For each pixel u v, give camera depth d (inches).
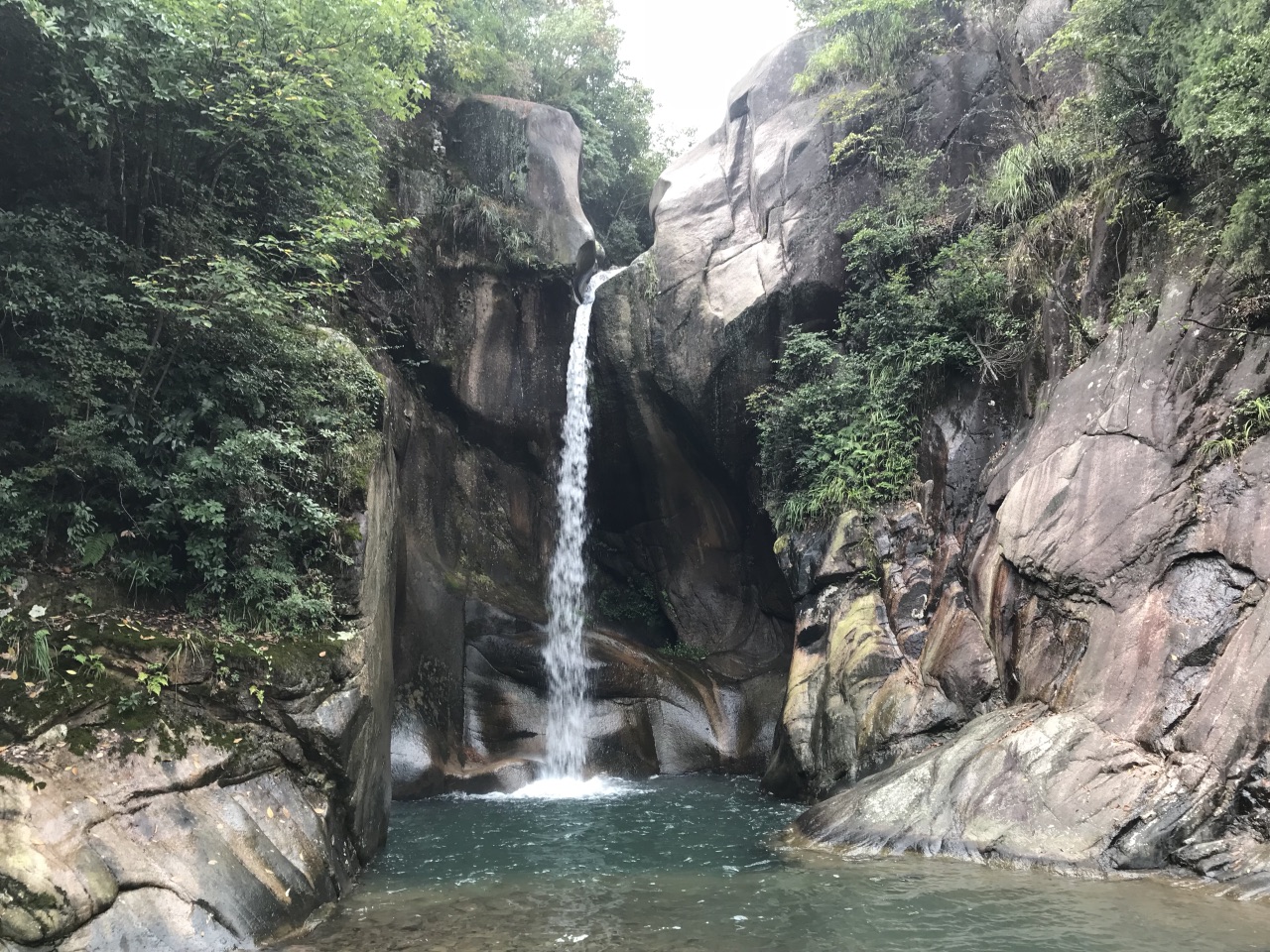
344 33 367.2
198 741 246.7
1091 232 408.5
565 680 564.7
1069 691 311.0
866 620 444.5
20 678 224.7
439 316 607.2
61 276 280.1
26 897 180.2
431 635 517.7
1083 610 322.7
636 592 702.5
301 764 275.7
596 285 725.3
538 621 586.9
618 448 675.4
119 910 194.2
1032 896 236.8
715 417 612.4
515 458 650.2
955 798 301.9
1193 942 196.7
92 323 301.7
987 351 460.8
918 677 398.0
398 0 367.9
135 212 339.3
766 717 573.3
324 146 384.5
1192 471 309.1
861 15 622.5
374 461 360.8
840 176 596.4
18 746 210.8
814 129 622.5
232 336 315.6
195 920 205.8
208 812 235.0
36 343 280.7
